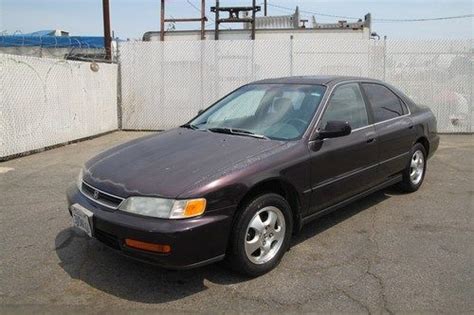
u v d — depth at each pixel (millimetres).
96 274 3877
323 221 5090
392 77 11742
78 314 3279
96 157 4379
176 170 3637
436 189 6289
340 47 11898
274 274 3842
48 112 9812
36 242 4555
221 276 3816
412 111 6023
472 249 4297
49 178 7172
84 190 3928
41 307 3365
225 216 3477
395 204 5652
